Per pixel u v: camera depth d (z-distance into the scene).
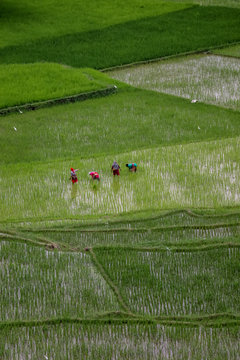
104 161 28.39
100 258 19.48
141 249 19.88
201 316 16.17
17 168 28.06
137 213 22.75
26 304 17.16
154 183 25.56
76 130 33.38
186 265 18.91
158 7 65.56
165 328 15.83
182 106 36.84
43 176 26.89
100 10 65.06
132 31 56.31
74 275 18.64
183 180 25.75
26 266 19.28
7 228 21.83
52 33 56.53
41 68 45.12
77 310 16.81
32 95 38.84
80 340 15.57
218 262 19.00
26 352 15.12
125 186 25.44
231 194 24.23
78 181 26.19
